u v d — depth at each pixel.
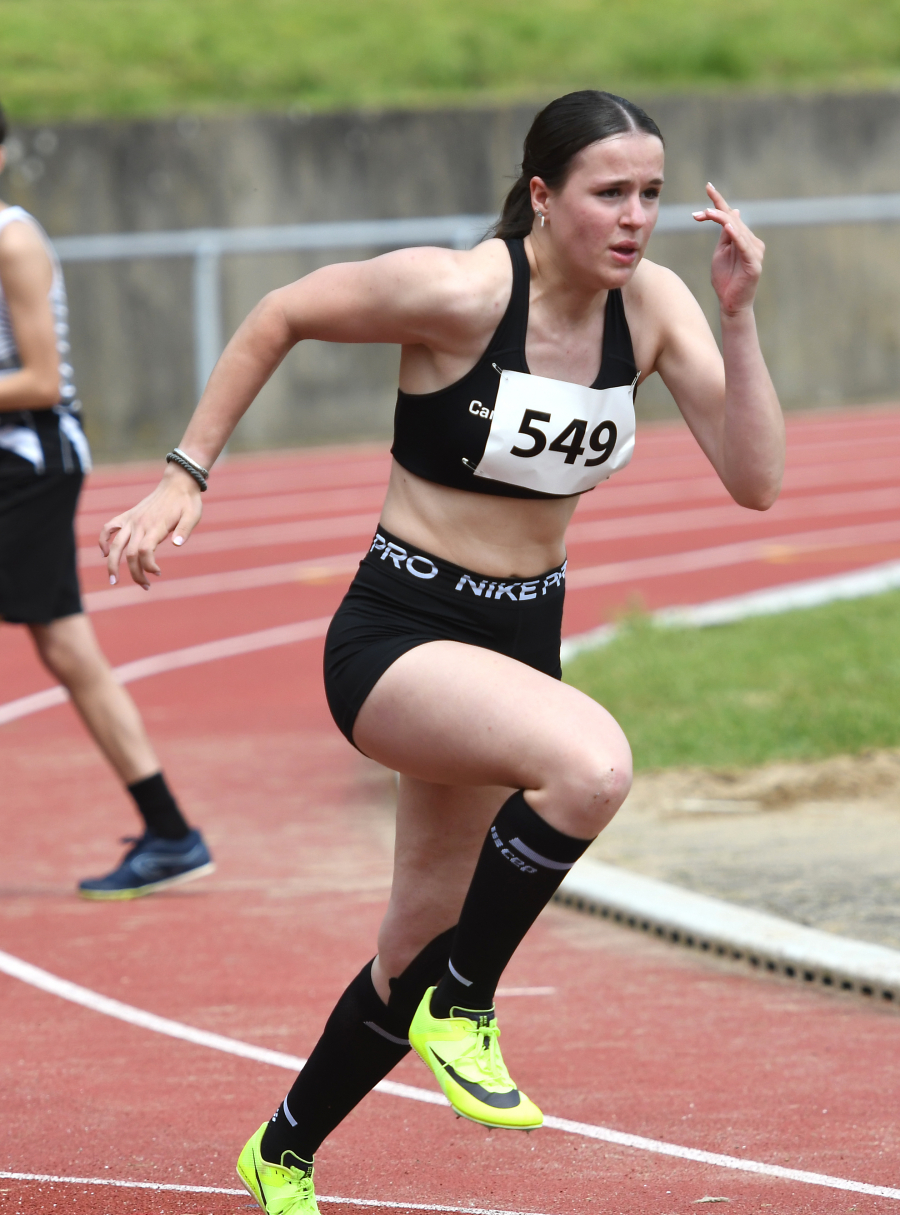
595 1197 12.70
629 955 19.56
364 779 28.75
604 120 10.46
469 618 11.13
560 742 9.96
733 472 11.37
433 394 10.94
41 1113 14.76
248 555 54.06
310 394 85.12
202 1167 13.46
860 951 18.11
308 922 21.06
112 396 82.12
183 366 82.94
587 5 104.56
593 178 10.46
